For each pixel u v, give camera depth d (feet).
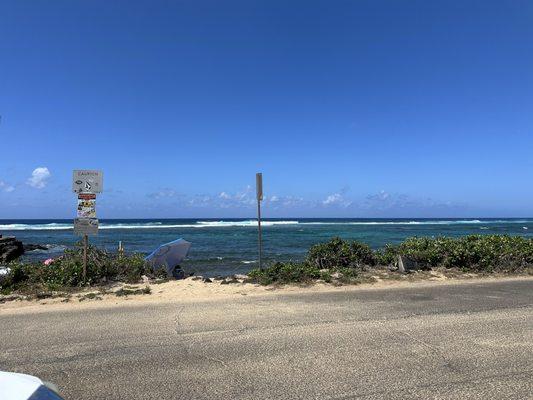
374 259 38.29
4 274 30.35
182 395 12.83
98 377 14.17
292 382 13.64
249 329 19.52
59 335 18.89
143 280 32.60
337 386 13.32
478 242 40.78
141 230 180.96
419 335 18.40
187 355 16.17
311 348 16.80
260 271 33.86
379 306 24.04
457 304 24.49
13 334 19.08
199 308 23.84
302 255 73.67
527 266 37.78
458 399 12.35
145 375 14.30
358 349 16.63
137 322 20.94
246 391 13.05
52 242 118.52
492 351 16.30
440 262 37.99
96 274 31.73
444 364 15.01
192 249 86.69
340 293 27.99
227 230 179.52
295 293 28.12
